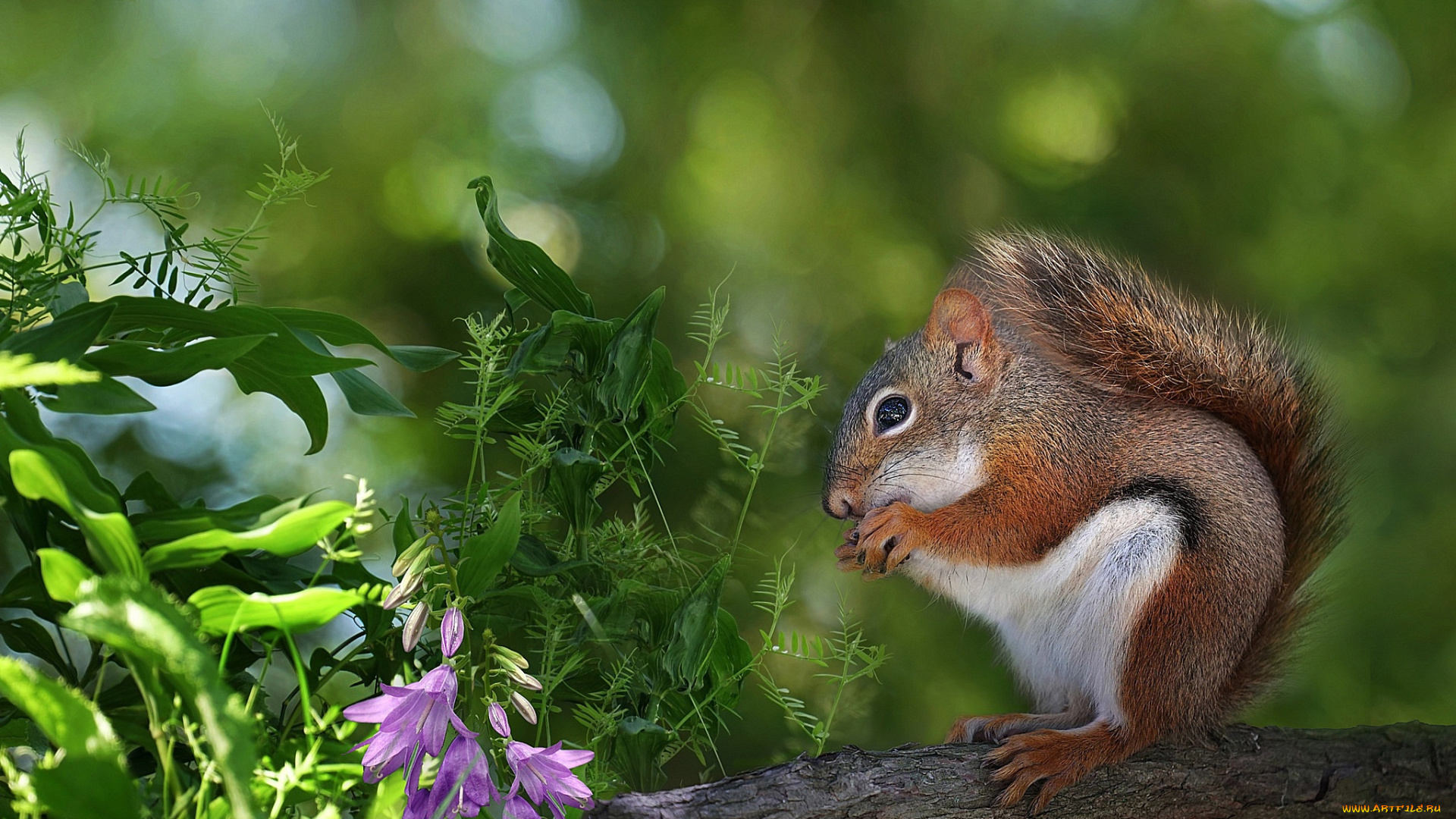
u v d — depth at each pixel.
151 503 3.15
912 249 3.51
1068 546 3.23
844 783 3.17
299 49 3.51
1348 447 3.23
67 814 2.79
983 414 3.25
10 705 3.15
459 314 3.49
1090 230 3.49
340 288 3.49
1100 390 3.24
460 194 3.51
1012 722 3.22
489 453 3.43
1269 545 3.21
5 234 3.15
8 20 3.48
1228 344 3.24
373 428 3.45
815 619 3.37
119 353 3.14
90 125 3.47
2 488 3.13
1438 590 3.46
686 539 3.22
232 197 3.47
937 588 3.24
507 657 3.15
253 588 3.15
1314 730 3.20
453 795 3.14
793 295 3.49
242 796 2.68
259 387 3.16
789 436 3.21
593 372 3.18
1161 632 3.21
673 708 3.19
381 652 3.16
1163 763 3.19
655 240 3.51
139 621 2.66
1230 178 3.52
